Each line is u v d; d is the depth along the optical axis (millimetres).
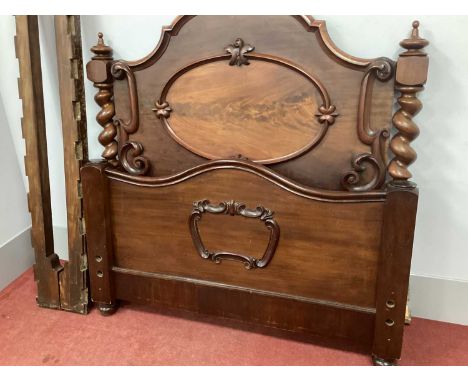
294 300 1348
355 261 1268
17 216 1834
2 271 1743
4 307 1632
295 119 1318
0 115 1722
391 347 1286
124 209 1466
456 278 1484
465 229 1425
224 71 1342
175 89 1401
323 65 1255
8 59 1675
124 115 1472
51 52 1617
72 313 1601
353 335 1324
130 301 1573
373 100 1241
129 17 1464
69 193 1537
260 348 1416
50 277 1600
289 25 1257
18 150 1808
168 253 1456
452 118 1323
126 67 1403
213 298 1438
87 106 1637
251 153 1382
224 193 1334
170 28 1344
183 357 1378
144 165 1485
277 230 1307
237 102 1354
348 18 1296
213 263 1410
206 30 1325
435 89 1309
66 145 1507
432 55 1281
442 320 1534
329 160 1320
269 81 1310
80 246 1556
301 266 1323
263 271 1364
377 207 1206
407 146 1200
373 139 1256
